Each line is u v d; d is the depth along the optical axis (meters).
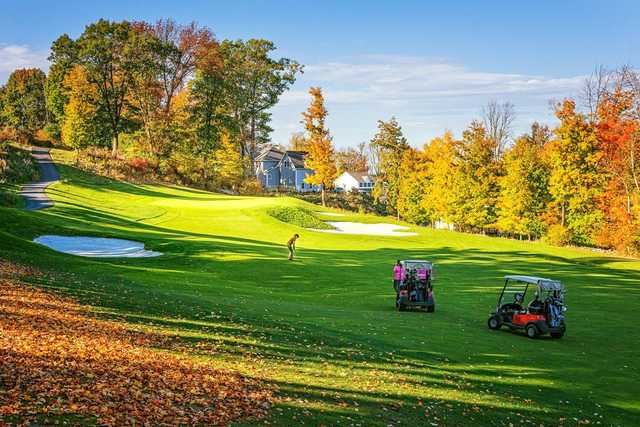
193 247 42.72
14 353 12.30
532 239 84.38
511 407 14.85
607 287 38.75
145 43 92.81
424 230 69.06
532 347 21.72
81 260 33.28
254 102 112.81
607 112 71.69
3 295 18.02
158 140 99.06
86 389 10.97
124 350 14.12
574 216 72.75
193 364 14.01
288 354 16.55
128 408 10.39
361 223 72.00
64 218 50.66
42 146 107.62
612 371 19.00
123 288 23.67
